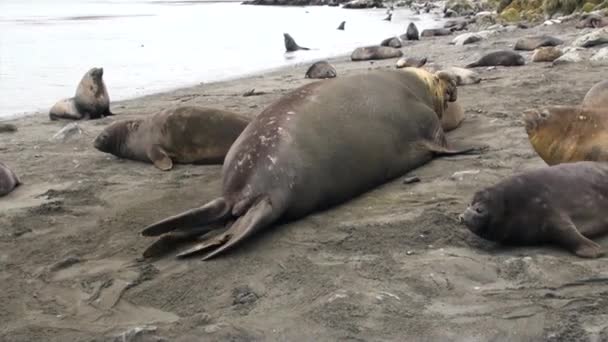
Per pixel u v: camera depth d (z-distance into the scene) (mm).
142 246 5691
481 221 4969
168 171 8180
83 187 7602
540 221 4898
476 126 9102
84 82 12703
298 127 6090
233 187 5879
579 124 6008
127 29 35562
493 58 15992
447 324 3939
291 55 23641
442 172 7008
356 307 4191
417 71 8133
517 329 3828
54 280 5121
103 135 9078
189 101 13898
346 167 6250
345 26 37500
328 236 5457
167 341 3988
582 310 3965
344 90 6809
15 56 23453
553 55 15797
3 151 10000
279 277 4785
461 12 44812
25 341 4188
